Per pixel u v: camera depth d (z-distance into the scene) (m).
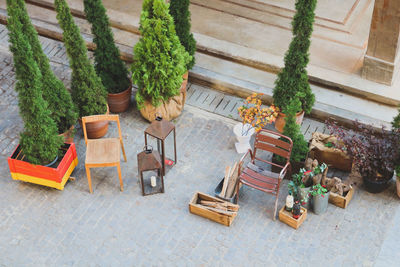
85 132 9.96
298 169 9.83
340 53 11.80
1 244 9.20
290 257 8.97
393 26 10.20
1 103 11.52
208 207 9.32
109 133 10.97
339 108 10.97
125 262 8.94
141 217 9.55
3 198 9.87
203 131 10.95
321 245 9.12
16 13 8.73
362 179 9.99
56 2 9.35
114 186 10.04
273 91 10.55
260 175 9.43
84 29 12.87
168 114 10.91
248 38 12.34
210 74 11.70
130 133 10.95
